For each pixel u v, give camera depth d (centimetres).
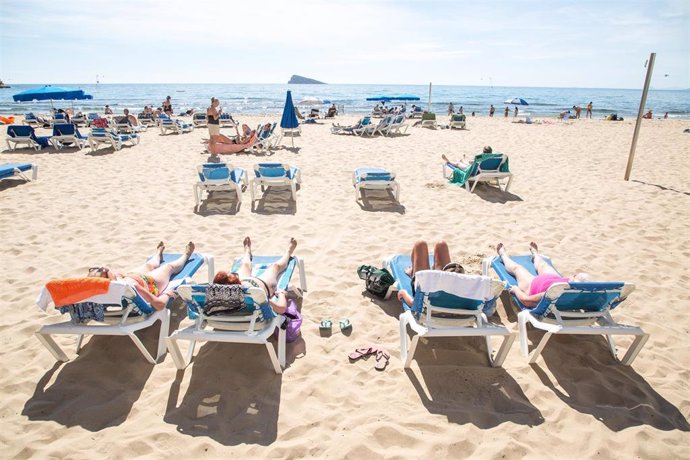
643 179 922
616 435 273
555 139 1523
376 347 357
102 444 265
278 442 266
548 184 877
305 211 698
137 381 319
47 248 550
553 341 372
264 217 668
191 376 324
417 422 281
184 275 418
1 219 648
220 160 1069
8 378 322
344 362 341
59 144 1259
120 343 363
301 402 299
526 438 270
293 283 464
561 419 286
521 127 1956
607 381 324
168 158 1087
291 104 1259
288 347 359
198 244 565
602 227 641
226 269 493
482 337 377
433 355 352
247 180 823
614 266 519
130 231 607
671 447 265
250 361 340
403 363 341
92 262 512
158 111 2136
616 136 1634
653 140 1527
